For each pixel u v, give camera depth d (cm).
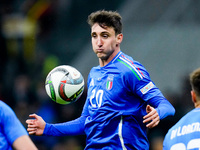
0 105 1698
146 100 1975
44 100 4219
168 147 1783
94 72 2086
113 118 1967
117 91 1973
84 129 2147
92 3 6494
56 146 3881
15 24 5606
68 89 2064
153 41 5753
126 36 5931
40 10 5925
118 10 6322
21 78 4697
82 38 6266
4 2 5641
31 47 5672
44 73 5066
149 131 3738
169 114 1919
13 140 1669
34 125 2091
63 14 6412
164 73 5306
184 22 5922
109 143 1972
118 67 1995
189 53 5462
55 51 6003
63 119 4062
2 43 5412
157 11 6147
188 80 3994
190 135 1727
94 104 2020
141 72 1978
